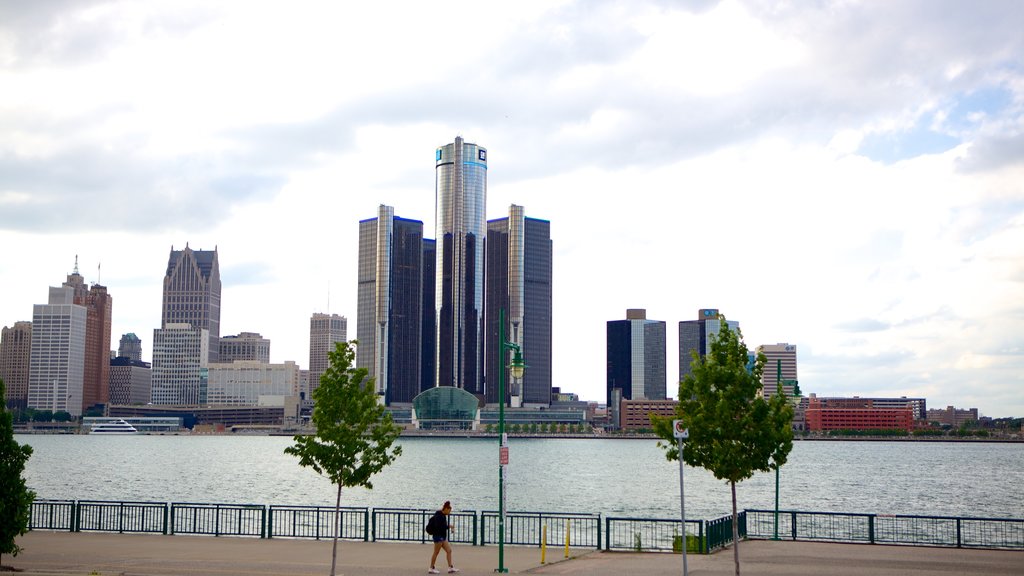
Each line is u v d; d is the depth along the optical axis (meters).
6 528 33.66
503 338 36.19
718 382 30.86
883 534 70.75
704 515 96.69
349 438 32.59
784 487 151.12
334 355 33.47
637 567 36.16
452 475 180.12
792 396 50.25
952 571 34.47
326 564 36.84
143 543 44.09
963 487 155.62
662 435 32.12
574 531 66.50
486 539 56.88
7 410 34.28
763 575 33.59
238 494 125.81
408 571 35.03
